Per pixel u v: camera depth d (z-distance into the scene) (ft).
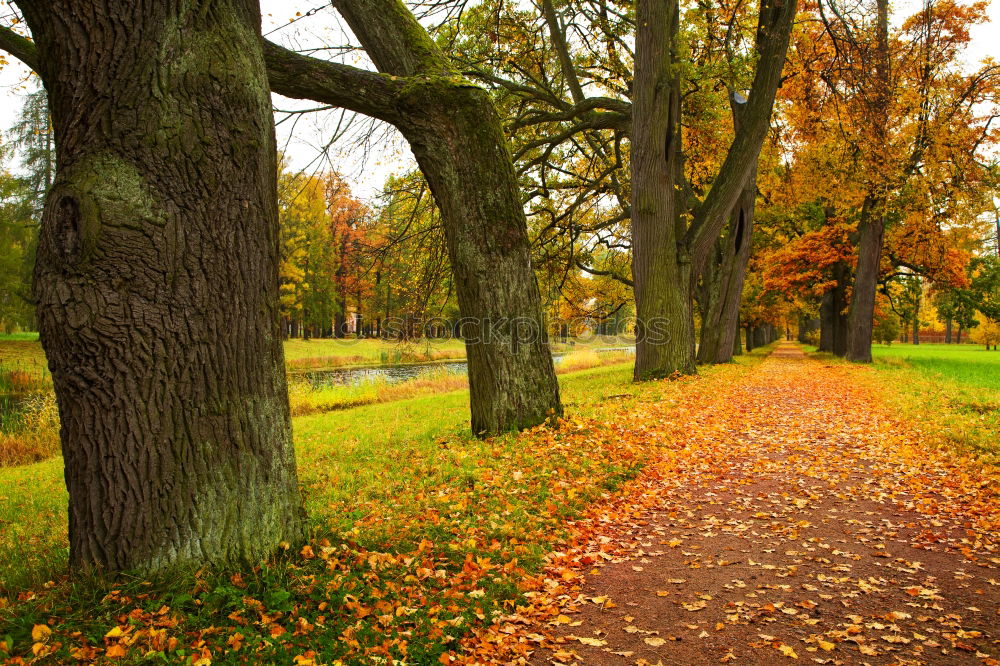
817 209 107.04
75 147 11.63
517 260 27.91
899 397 42.80
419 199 44.93
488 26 49.47
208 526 12.34
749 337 165.27
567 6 53.01
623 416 32.40
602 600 13.64
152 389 11.84
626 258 89.25
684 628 12.22
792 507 20.07
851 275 104.58
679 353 54.24
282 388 13.93
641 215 52.75
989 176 69.51
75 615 10.82
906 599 13.07
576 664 11.03
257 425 13.17
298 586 12.28
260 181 13.24
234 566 12.43
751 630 12.01
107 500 11.85
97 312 11.29
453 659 10.93
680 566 15.44
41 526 20.66
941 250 81.25
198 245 12.17
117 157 11.48
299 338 156.25
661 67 48.75
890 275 100.07
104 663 9.59
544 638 11.87
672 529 18.30
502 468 22.26
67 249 11.20
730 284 82.79
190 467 12.19
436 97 23.66
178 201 11.89
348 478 23.57
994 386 46.93
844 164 64.85
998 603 12.64
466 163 25.46
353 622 11.56
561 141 56.90
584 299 90.94
